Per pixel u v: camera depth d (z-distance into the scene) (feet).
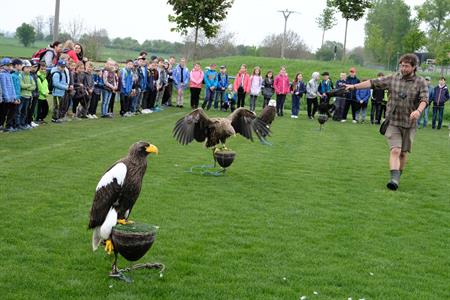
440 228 29.71
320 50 273.33
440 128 93.56
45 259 22.35
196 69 93.25
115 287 20.15
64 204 29.86
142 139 54.19
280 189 36.47
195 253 23.84
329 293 20.58
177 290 20.12
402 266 23.76
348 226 29.04
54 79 61.87
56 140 50.42
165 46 248.93
